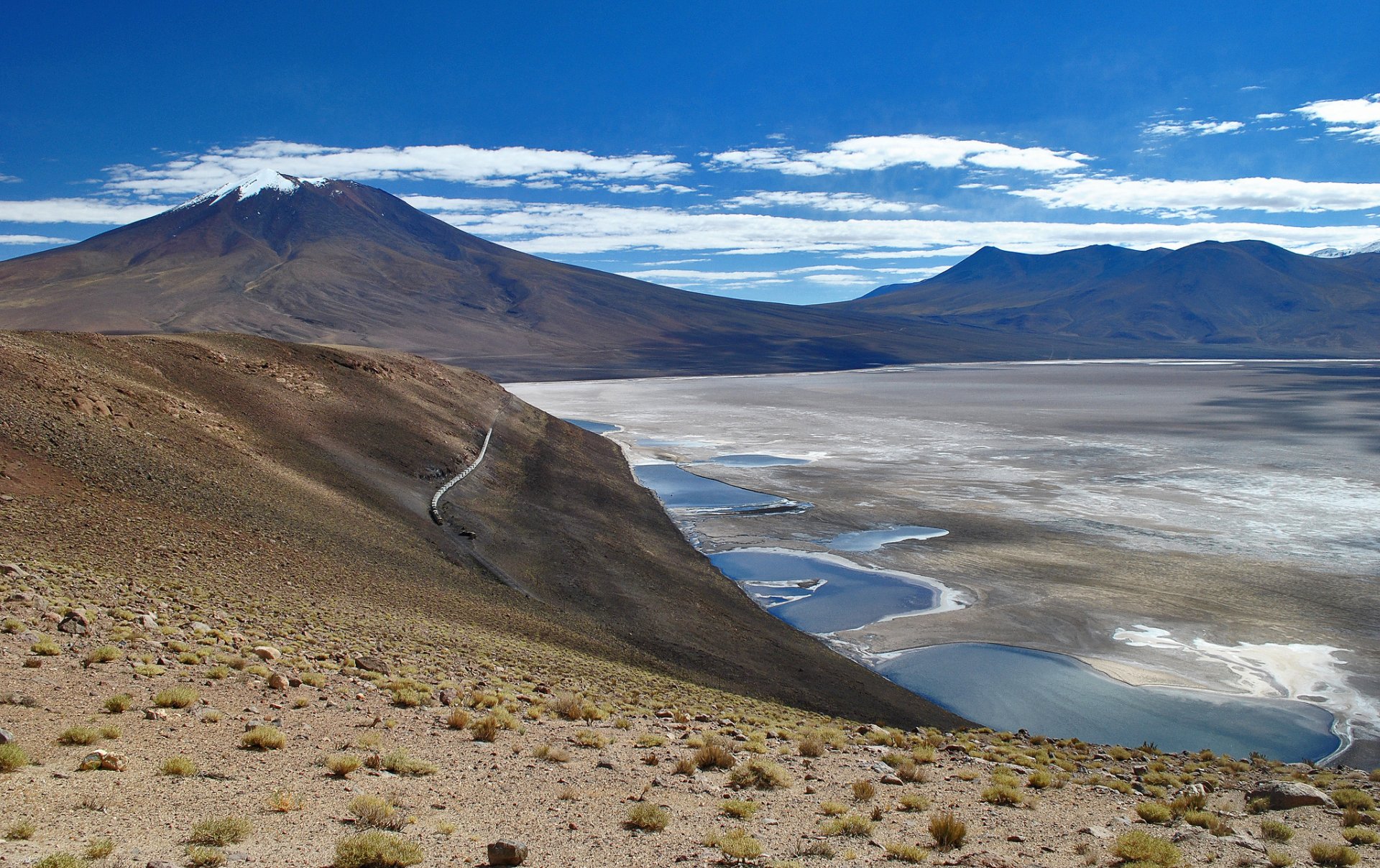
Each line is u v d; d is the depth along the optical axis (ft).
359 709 50.49
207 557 89.61
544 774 41.60
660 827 34.04
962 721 93.50
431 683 62.18
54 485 94.27
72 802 30.12
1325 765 83.87
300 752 40.24
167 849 26.94
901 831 36.83
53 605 59.67
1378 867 35.50
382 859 27.14
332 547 110.01
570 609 115.96
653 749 50.49
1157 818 42.50
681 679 92.12
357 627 77.82
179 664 53.57
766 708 81.97
